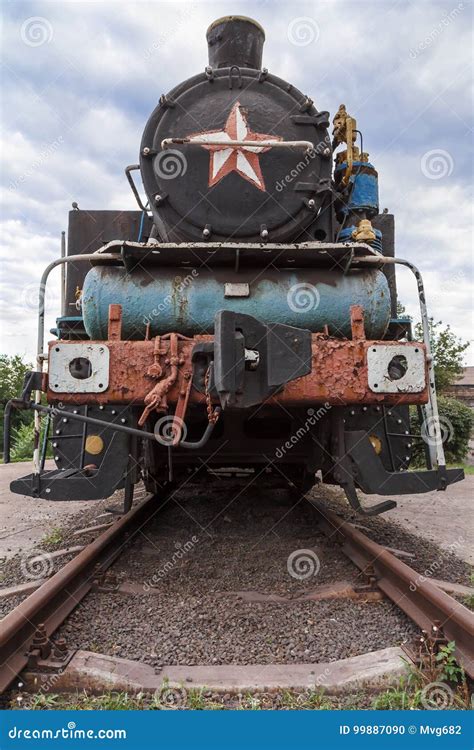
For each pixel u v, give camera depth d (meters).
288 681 2.69
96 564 4.10
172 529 5.37
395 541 5.05
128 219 5.89
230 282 4.36
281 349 3.21
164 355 3.61
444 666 2.69
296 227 4.76
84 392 3.63
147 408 3.47
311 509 5.74
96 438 4.21
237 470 6.75
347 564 4.31
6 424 3.54
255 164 4.77
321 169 4.89
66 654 2.90
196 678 2.73
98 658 2.85
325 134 4.97
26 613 2.88
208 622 3.35
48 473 4.16
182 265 4.44
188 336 4.36
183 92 5.00
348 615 3.41
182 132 4.88
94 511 6.66
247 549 4.72
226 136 4.81
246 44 5.71
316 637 3.15
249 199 4.73
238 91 5.01
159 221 4.84
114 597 3.71
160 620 3.37
